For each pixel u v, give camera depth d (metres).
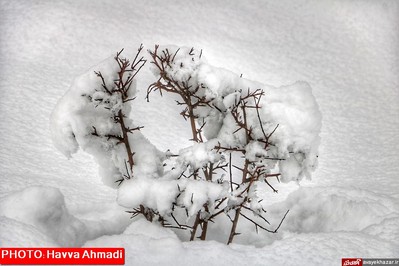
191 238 4.11
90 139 3.99
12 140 6.35
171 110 7.14
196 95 4.20
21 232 3.52
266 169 4.14
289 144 3.98
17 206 3.88
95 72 3.88
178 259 3.50
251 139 4.03
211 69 4.02
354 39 9.95
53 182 5.56
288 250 3.67
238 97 4.02
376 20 10.55
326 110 7.82
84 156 6.20
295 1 10.82
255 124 4.01
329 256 3.61
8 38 8.75
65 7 9.55
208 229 4.48
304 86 4.10
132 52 8.57
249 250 3.67
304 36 9.75
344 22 10.39
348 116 7.73
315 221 4.73
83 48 8.59
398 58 9.57
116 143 4.08
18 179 5.49
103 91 3.92
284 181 4.12
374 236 3.93
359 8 10.79
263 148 3.96
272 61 8.80
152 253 3.54
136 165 4.10
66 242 3.95
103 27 9.10
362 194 4.85
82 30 8.98
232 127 4.04
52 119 3.92
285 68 8.70
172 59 4.07
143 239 3.66
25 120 6.80
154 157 4.12
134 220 4.45
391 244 3.80
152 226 3.95
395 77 9.02
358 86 8.59
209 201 3.87
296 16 10.34
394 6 10.96
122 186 3.96
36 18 9.19
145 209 4.17
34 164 5.93
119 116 3.97
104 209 4.77
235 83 4.09
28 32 8.88
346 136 7.21
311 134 4.00
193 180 3.89
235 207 3.99
